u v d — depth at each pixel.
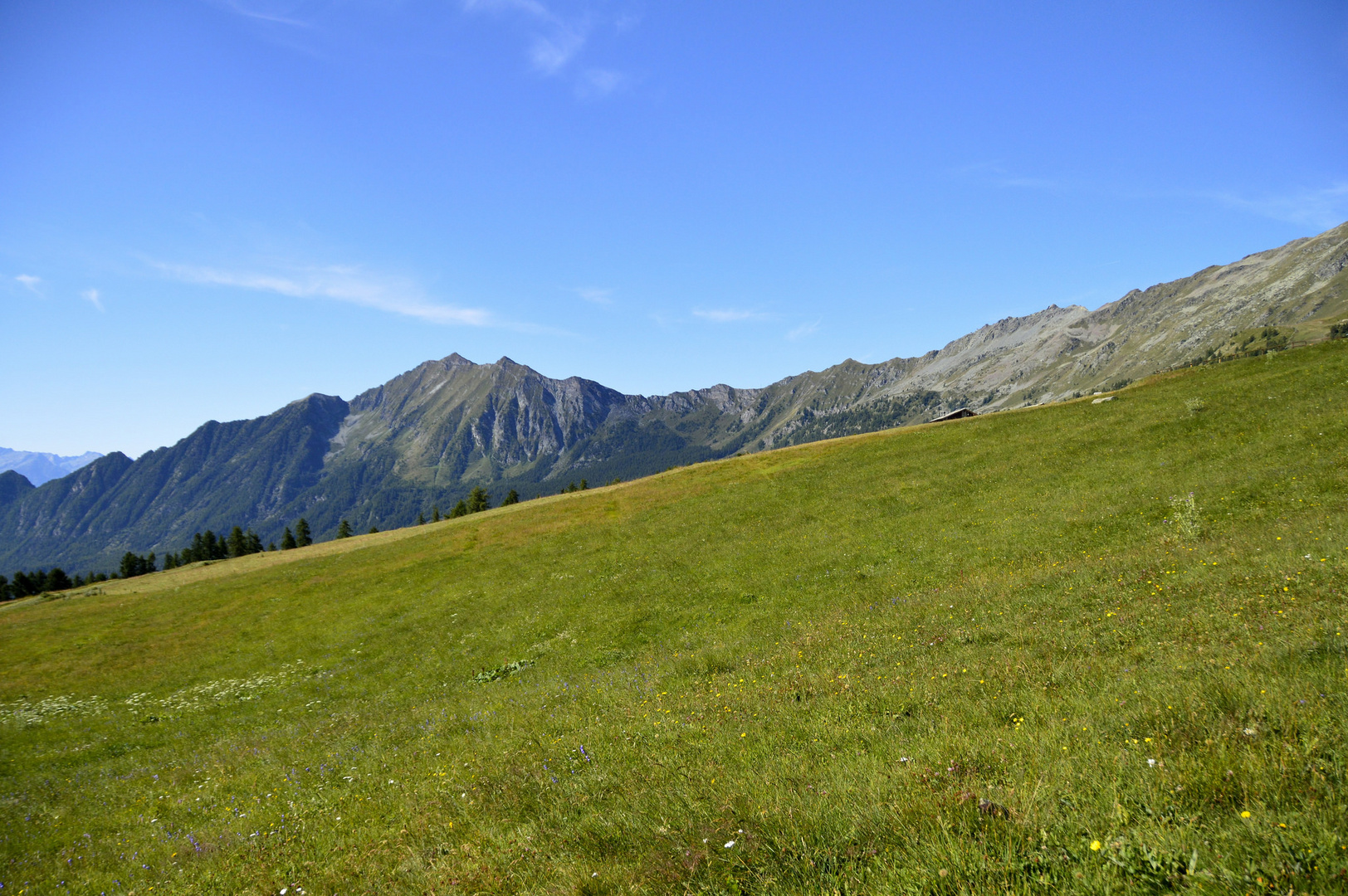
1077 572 18.97
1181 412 40.22
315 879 8.45
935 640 15.41
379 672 31.23
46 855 13.30
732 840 6.44
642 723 12.26
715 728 10.89
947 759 7.39
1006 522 30.73
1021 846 5.18
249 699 30.59
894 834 5.83
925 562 28.31
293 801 12.80
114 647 43.88
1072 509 29.66
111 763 23.05
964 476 41.62
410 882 7.45
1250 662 8.65
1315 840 4.50
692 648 23.31
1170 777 5.77
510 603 37.75
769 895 5.37
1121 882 4.51
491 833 8.23
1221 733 6.54
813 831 6.21
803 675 14.02
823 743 9.17
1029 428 49.34
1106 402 49.97
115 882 10.41
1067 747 7.04
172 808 14.83
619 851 6.87
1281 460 27.86
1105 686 9.23
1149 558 18.56
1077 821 5.40
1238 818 4.98
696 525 46.69
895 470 48.22
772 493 50.69
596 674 22.16
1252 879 4.26
